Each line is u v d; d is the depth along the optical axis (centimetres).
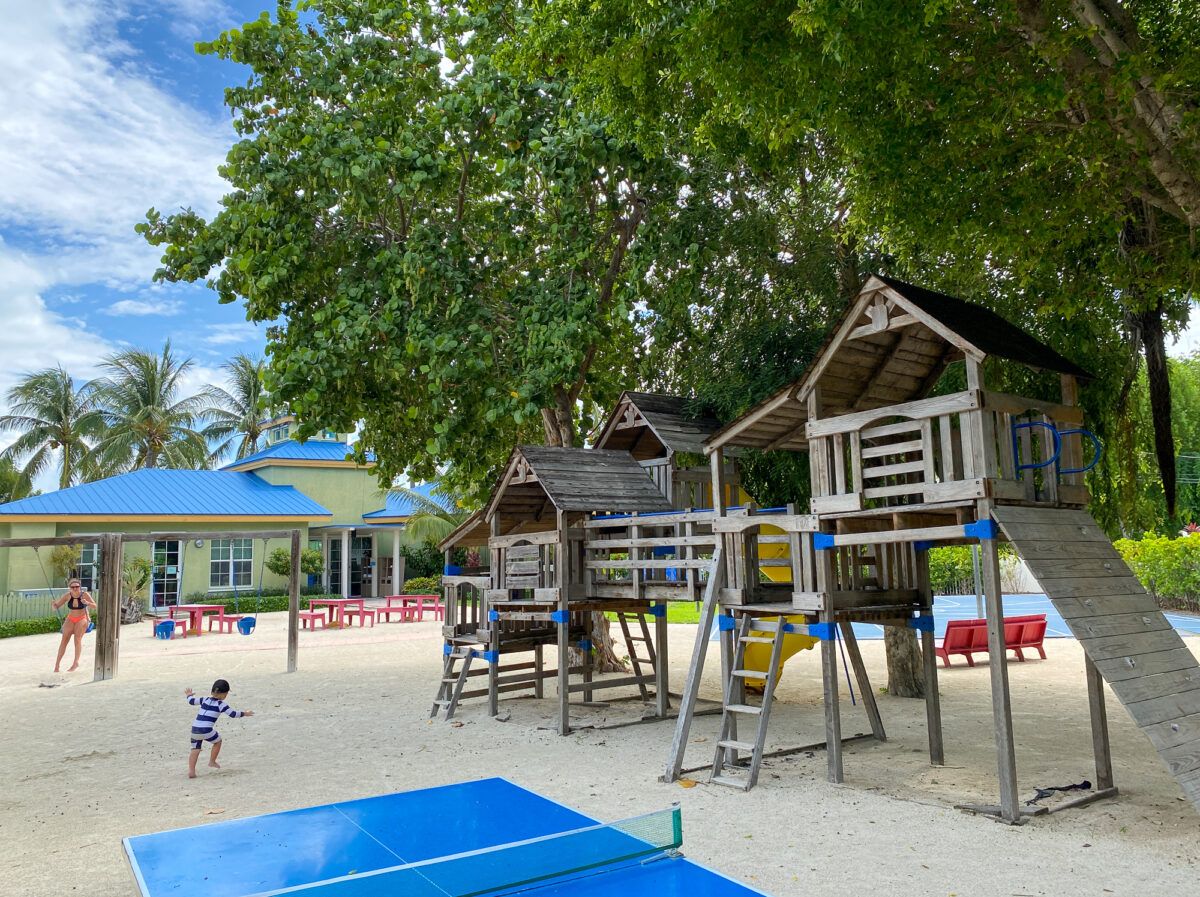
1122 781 875
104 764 1046
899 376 983
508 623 1444
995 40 868
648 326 1797
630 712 1344
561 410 1748
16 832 773
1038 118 948
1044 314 1188
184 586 3459
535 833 495
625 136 1166
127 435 4494
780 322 1410
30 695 1602
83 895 614
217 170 1506
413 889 381
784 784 884
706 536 1084
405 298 1521
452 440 1508
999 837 702
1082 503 866
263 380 1470
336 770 984
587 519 1256
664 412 1454
